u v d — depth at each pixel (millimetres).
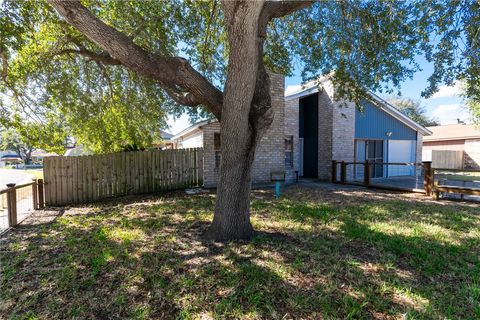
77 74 7496
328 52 6828
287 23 6988
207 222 4906
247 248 3555
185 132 12812
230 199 3898
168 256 3328
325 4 6031
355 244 3787
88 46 6926
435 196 7656
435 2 4742
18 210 6312
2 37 5496
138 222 4953
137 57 3561
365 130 12875
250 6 2945
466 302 2395
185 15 6918
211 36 7480
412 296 2465
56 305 2348
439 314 2201
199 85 3875
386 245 3713
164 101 8414
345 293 2498
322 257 3295
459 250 3570
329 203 6758
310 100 13211
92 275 2852
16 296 2490
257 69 3648
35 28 6086
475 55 4910
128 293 2520
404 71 5984
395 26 5441
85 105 7766
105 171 7855
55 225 4859
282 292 2504
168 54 6562
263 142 10180
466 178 7711
